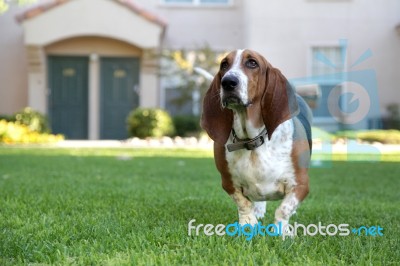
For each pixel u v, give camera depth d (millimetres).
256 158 3947
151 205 5691
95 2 18703
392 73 19078
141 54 19469
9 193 6395
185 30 20312
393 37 19062
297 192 4012
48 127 18547
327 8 19094
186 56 18938
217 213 5160
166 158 12016
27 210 5223
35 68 18984
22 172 8914
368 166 11008
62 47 19359
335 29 19125
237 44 20281
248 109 3857
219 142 4016
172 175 8828
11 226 4543
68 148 15008
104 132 19672
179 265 3281
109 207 5512
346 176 9273
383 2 19016
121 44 19453
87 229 4312
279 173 3975
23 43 20031
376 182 8445
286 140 3994
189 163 10938
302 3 19094
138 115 17906
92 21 18750
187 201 5961
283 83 3963
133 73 19594
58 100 19562
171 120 18297
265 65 3932
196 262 3293
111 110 19656
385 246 3838
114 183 7602
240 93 3730
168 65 19062
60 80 19531
